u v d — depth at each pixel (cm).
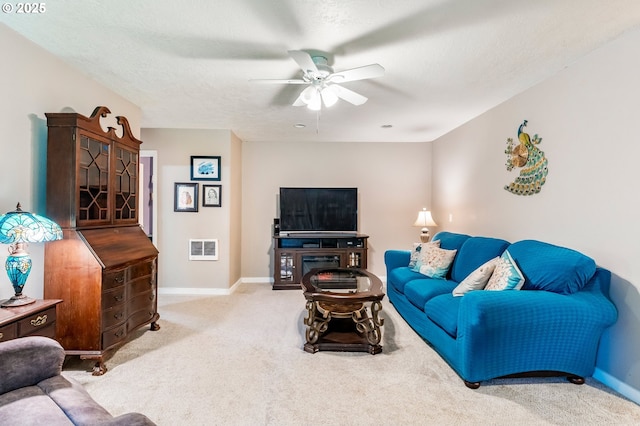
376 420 188
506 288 241
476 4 181
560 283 228
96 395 213
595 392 217
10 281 212
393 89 312
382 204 565
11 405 124
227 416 191
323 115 401
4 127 207
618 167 221
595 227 239
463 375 224
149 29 207
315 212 531
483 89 313
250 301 432
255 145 548
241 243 545
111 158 275
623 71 217
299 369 247
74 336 239
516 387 222
